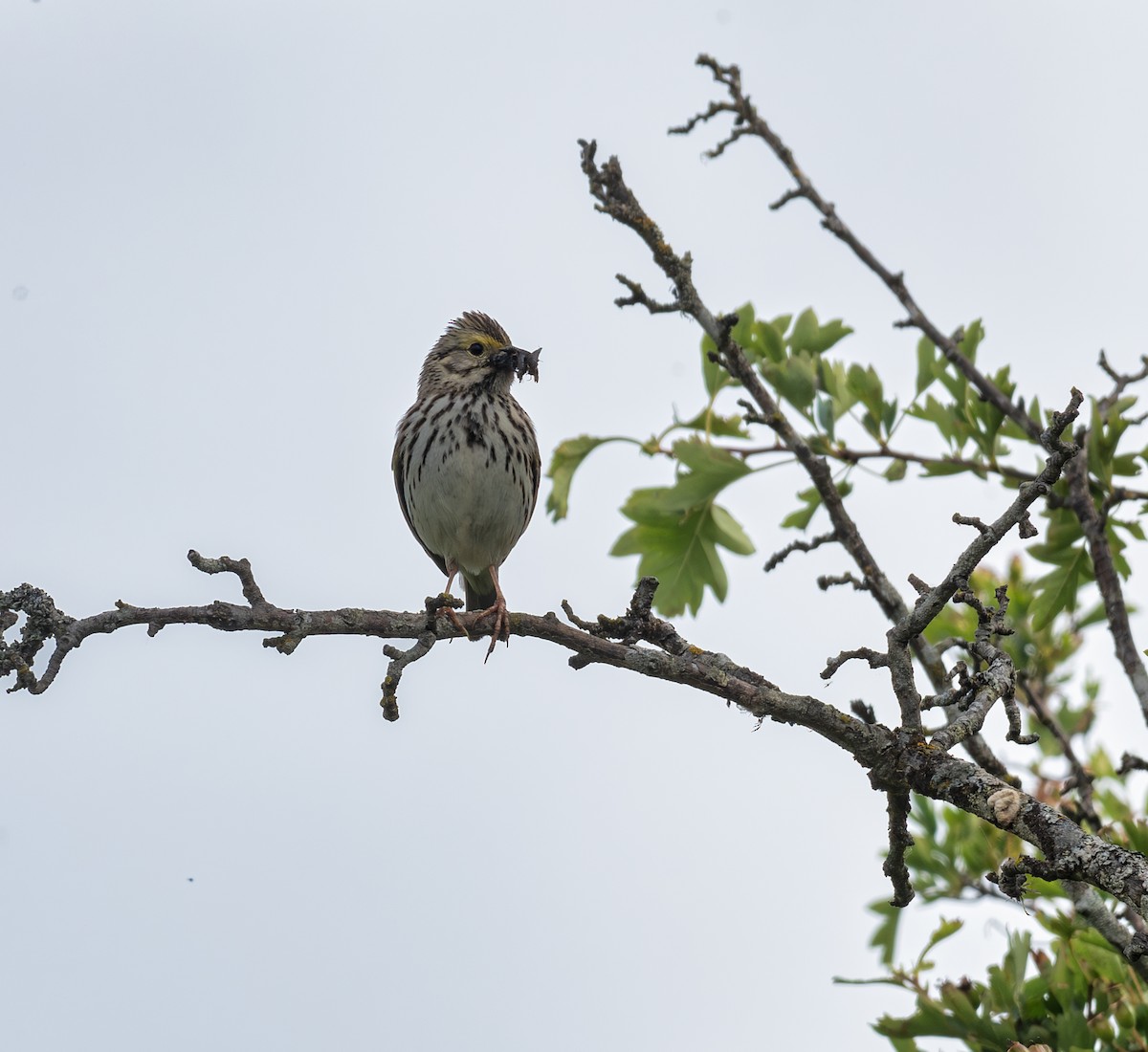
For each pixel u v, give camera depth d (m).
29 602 7.38
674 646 9.05
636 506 11.68
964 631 11.80
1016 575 12.16
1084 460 10.66
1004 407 10.95
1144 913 6.97
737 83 11.12
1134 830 9.19
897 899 8.66
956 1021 8.55
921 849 10.59
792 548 10.52
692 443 11.48
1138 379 11.31
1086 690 11.60
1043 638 11.76
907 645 8.42
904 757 8.20
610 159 10.62
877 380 11.53
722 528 11.87
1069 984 8.73
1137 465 10.80
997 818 7.67
